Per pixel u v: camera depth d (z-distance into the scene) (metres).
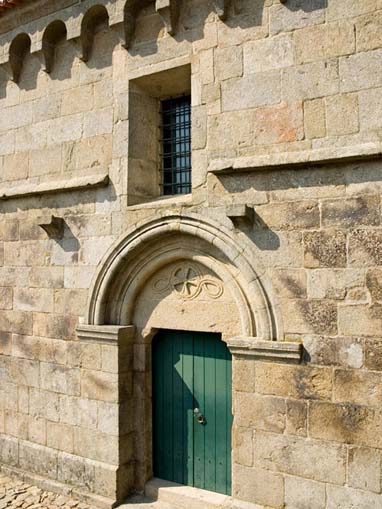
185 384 6.02
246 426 5.12
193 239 5.66
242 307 5.26
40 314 6.81
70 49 6.69
